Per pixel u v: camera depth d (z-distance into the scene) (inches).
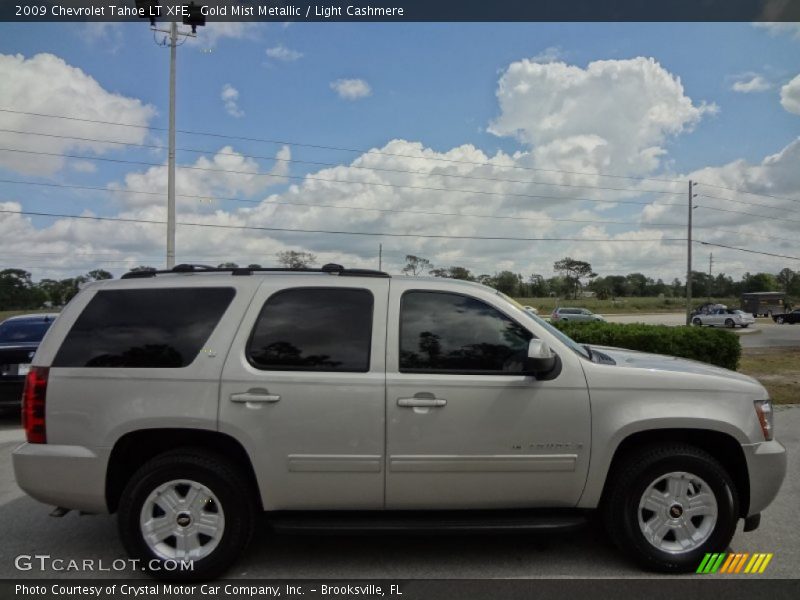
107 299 149.2
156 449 150.5
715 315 1909.4
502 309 148.6
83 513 147.1
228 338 143.1
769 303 2733.8
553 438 141.3
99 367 142.3
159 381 140.4
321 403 139.3
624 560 150.7
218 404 138.9
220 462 140.6
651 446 145.7
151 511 140.8
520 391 141.5
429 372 142.3
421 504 142.6
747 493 147.0
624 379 144.2
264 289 147.9
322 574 144.1
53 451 140.2
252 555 154.6
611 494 145.6
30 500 199.3
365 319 146.2
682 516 143.7
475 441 140.4
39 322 365.1
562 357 144.6
